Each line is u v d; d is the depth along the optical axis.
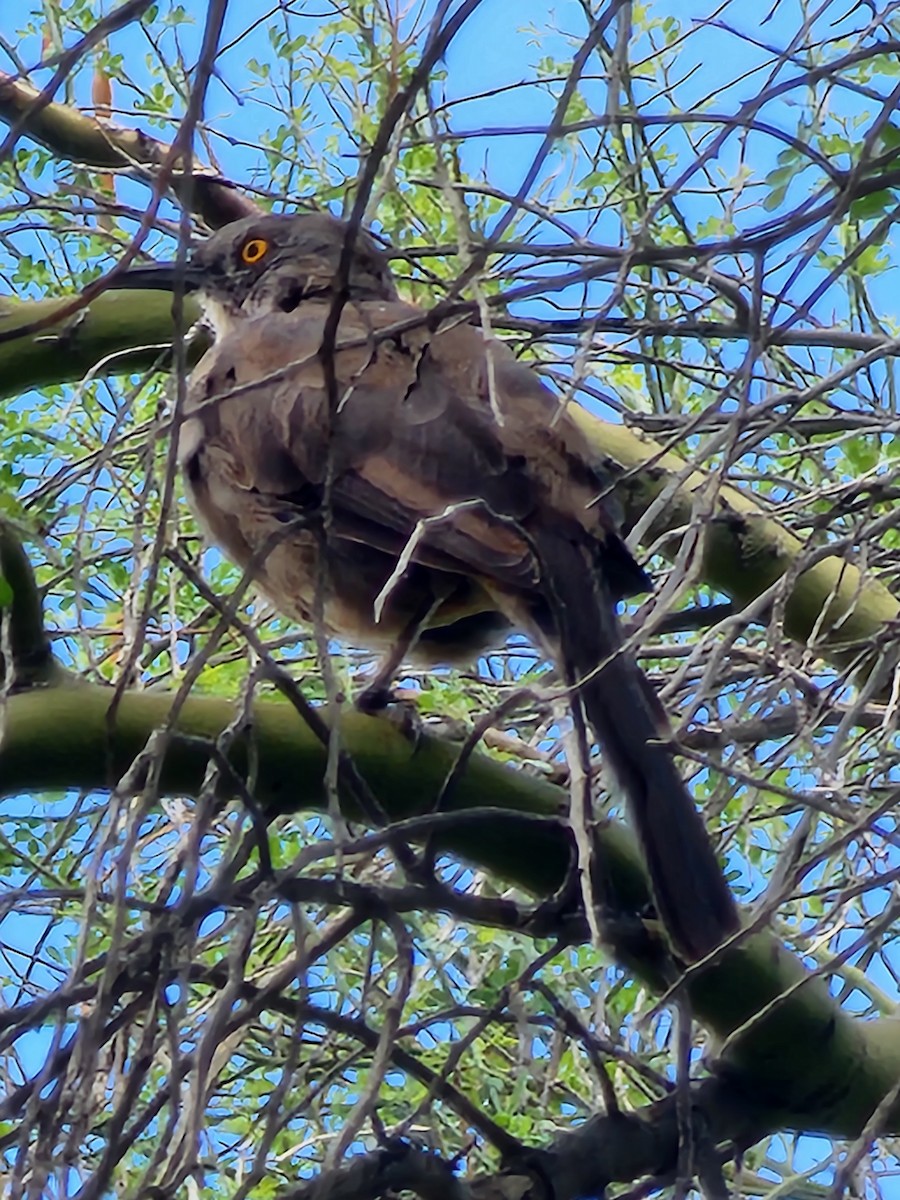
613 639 8.05
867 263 9.30
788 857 6.62
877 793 8.06
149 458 7.04
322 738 6.97
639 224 6.49
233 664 9.45
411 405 8.70
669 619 9.38
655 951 7.89
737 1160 8.37
